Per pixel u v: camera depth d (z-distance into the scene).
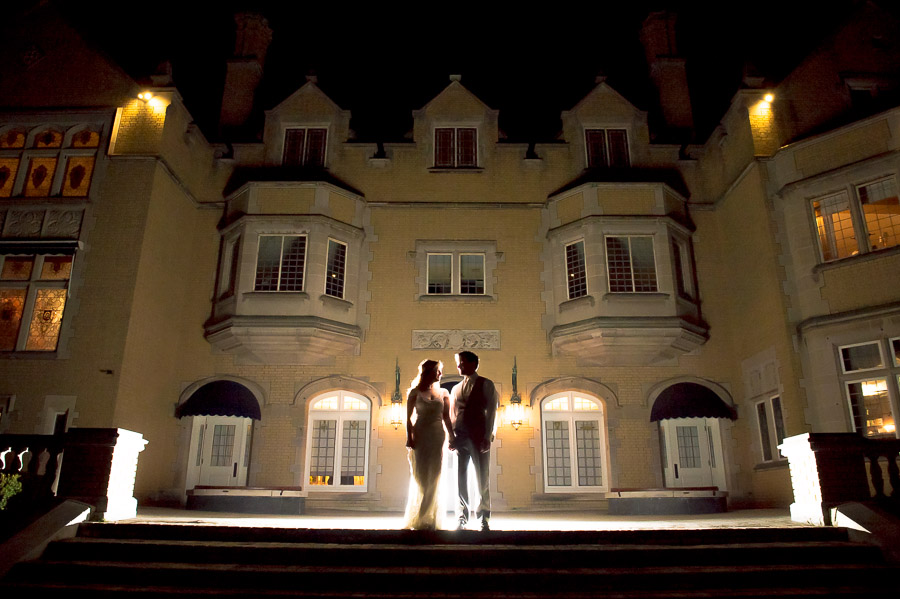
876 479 8.34
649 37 20.91
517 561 6.65
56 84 16.75
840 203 14.61
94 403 13.92
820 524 8.27
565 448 16.41
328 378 16.44
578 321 16.06
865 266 13.71
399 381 16.31
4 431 13.75
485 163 18.42
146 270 15.32
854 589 6.26
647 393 16.45
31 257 15.34
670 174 18.28
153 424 15.45
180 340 16.75
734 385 16.52
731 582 6.40
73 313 14.62
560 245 17.34
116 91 16.61
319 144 18.62
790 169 15.39
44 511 7.51
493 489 15.68
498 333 16.91
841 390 13.47
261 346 16.00
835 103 16.06
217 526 7.29
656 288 16.31
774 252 15.06
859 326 13.43
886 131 14.16
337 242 17.19
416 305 17.14
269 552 6.71
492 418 7.58
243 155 18.42
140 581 6.29
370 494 15.64
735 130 16.95
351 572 6.20
